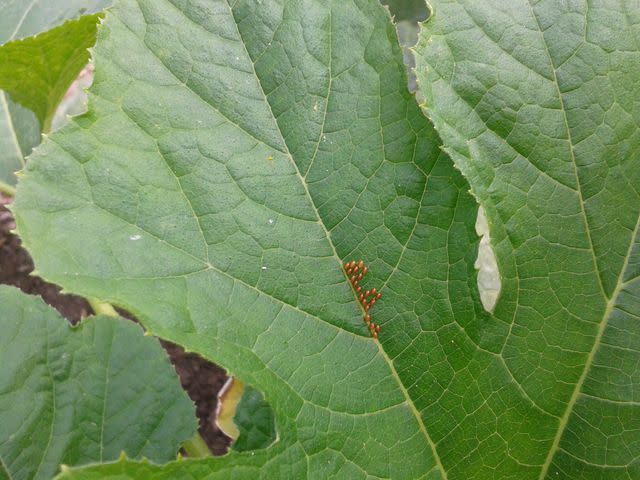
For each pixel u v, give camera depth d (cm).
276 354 10
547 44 12
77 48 15
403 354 12
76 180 10
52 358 16
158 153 10
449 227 11
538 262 12
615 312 13
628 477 13
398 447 12
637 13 12
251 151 11
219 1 11
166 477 9
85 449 15
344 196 11
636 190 12
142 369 16
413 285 12
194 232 10
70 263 9
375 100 11
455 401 12
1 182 21
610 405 13
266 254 11
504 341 12
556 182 12
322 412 11
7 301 16
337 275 11
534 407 13
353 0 11
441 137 11
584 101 12
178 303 10
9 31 18
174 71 11
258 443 15
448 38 11
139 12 10
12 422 15
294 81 11
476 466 13
